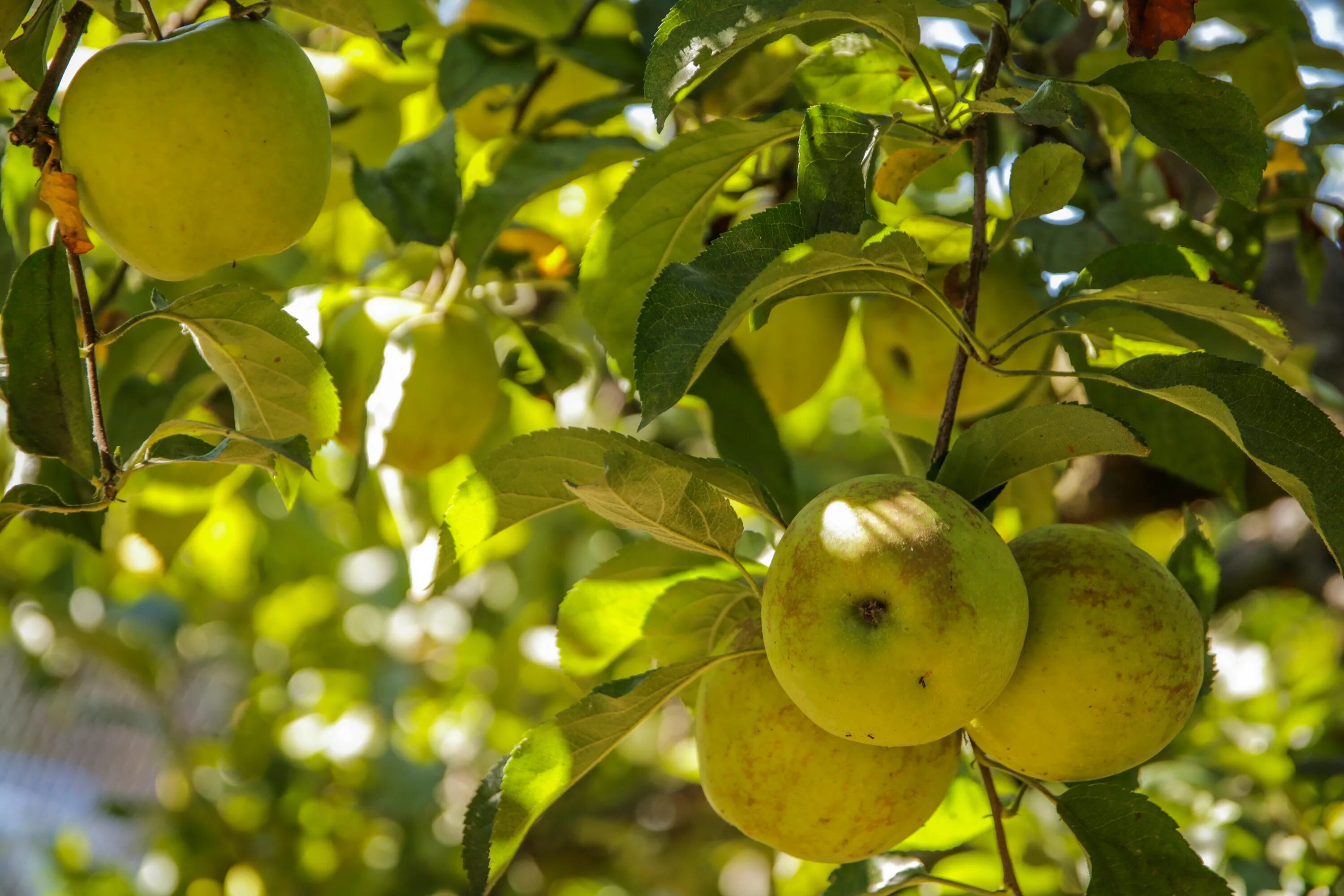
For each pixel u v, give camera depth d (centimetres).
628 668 124
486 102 136
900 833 105
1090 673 102
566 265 133
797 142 128
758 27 104
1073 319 119
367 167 124
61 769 361
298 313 130
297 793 239
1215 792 156
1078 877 143
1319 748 173
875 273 104
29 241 121
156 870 235
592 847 242
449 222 123
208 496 134
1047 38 127
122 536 164
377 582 251
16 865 331
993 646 99
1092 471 152
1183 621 103
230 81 108
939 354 122
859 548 99
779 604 100
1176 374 103
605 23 148
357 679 249
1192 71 106
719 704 105
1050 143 106
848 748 103
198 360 125
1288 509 168
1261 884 146
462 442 129
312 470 106
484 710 259
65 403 107
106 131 107
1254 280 128
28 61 110
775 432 125
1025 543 105
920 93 120
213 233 109
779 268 101
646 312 103
